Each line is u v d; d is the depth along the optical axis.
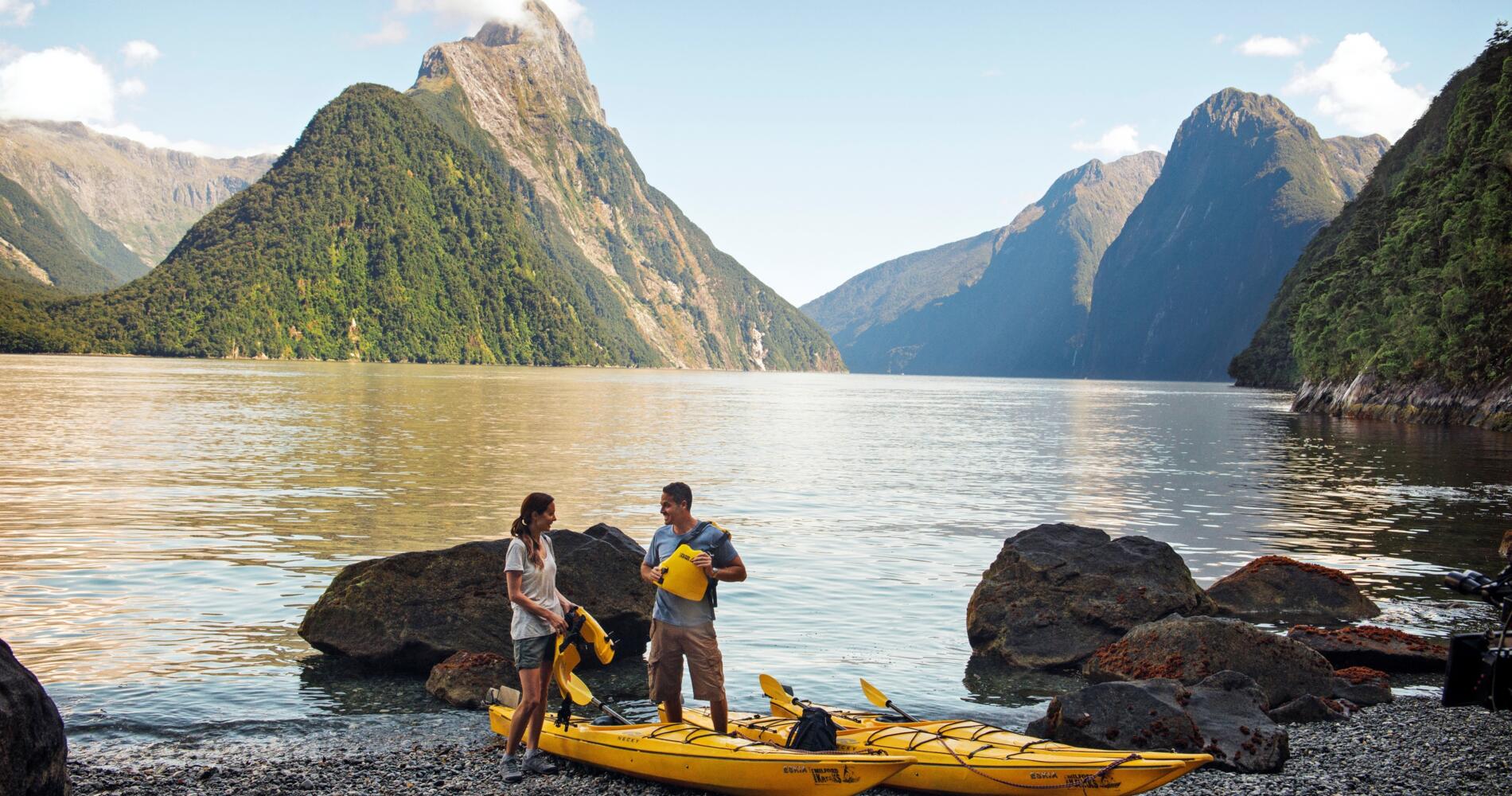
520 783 9.88
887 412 104.06
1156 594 15.33
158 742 11.00
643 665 14.88
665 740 9.98
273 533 24.22
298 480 34.31
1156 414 106.88
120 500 29.05
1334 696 12.66
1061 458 51.12
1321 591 17.67
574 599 14.62
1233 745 10.28
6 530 24.02
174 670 13.65
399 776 9.97
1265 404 140.50
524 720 9.98
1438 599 19.14
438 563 14.50
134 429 53.03
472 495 31.64
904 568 21.70
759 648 15.40
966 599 18.92
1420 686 13.70
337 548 22.61
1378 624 17.05
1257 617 17.19
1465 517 30.88
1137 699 10.72
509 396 107.38
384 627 13.91
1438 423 86.06
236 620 16.31
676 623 10.18
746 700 12.92
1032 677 14.28
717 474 40.34
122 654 14.30
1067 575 15.68
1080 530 16.75
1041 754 9.52
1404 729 11.59
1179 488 38.41
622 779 10.09
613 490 34.03
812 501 32.72
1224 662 12.68
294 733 11.38
